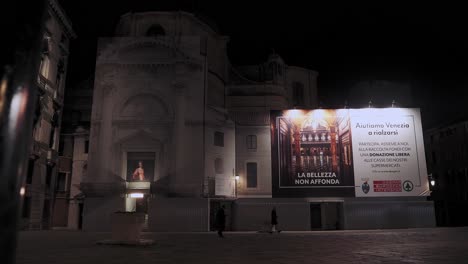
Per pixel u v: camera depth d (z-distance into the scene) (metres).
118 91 30.02
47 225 29.33
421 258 9.62
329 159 29.97
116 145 29.28
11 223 0.96
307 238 18.81
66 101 37.94
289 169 29.97
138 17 32.09
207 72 31.03
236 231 29.33
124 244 13.80
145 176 29.02
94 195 28.44
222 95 33.91
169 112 29.58
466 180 40.34
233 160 32.03
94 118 29.62
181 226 27.55
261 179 32.69
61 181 35.25
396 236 19.19
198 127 29.47
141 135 29.36
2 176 0.95
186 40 30.69
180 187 28.31
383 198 29.80
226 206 30.92
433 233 21.36
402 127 30.19
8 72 1.03
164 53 30.50
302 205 29.81
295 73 40.28
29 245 13.79
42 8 1.21
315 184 29.66
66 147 36.22
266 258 9.91
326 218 32.75
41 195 27.66
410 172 29.59
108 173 28.69
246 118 34.06
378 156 29.88
